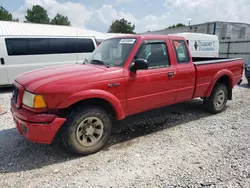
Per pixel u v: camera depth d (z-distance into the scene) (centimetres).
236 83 558
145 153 330
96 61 388
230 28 2056
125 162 305
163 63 396
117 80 332
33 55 860
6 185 255
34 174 277
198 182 257
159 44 394
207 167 288
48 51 889
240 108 572
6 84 833
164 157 317
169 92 407
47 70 346
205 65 465
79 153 318
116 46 388
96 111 322
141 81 360
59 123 291
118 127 437
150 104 386
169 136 392
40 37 874
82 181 263
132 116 502
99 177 271
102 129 335
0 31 1449
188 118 490
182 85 425
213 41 1591
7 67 817
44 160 311
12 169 288
